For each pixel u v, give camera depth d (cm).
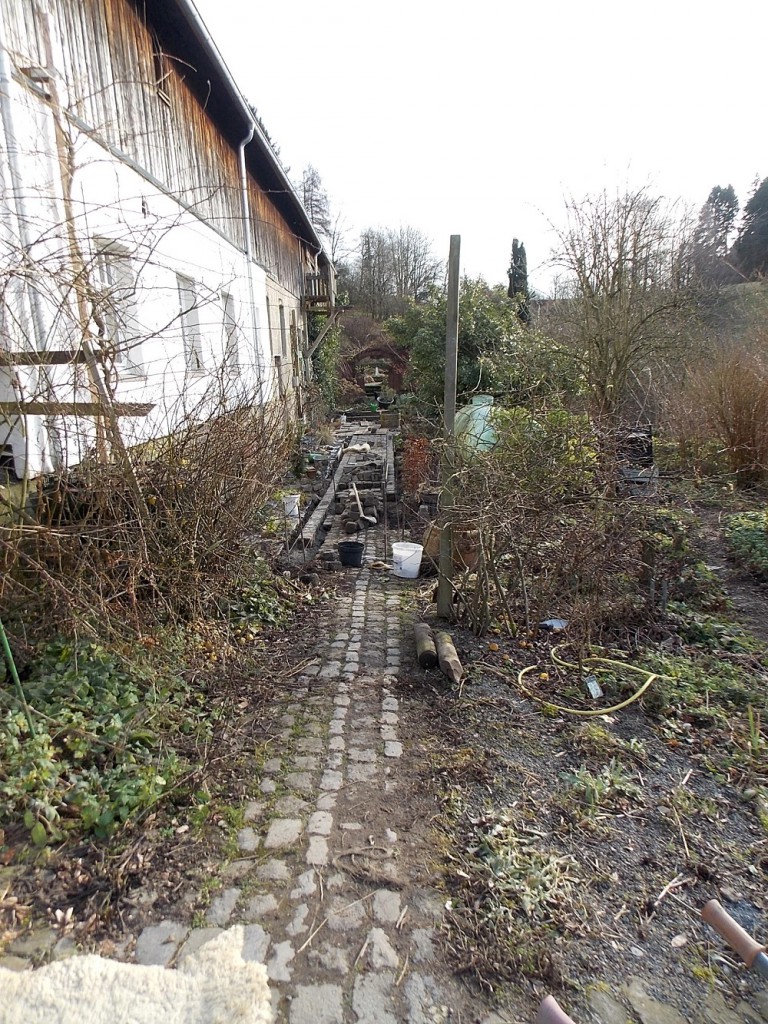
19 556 340
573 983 199
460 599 495
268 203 1403
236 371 634
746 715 363
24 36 467
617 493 525
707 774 311
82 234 516
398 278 3525
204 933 214
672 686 388
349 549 645
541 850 256
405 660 434
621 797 290
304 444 1187
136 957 204
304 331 1961
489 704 373
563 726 350
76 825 259
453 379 461
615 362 927
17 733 292
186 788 288
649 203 900
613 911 228
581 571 471
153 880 237
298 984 196
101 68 595
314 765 312
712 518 788
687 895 237
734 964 208
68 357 362
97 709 328
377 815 276
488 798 288
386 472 1027
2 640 321
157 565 409
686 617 492
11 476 425
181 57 809
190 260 840
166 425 531
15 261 369
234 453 492
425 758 319
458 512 459
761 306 1140
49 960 203
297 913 223
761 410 866
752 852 259
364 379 2634
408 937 214
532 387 666
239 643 453
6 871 237
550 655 436
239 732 341
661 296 959
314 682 402
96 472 373
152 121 718
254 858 249
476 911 226
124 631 382
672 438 996
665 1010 192
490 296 1538
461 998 193
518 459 462
